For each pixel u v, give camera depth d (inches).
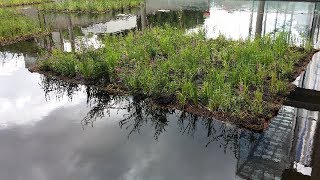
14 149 195.2
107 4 835.4
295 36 477.1
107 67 308.8
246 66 291.4
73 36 534.6
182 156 186.1
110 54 336.8
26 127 224.5
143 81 273.7
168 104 254.1
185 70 293.7
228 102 236.5
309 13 693.9
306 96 265.3
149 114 245.4
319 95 267.6
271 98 255.8
